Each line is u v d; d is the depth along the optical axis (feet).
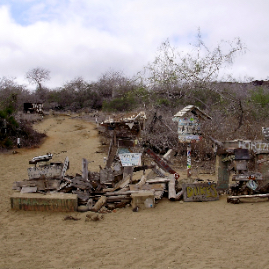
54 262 18.15
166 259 18.29
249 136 49.06
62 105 157.58
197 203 29.81
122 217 26.76
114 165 35.45
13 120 71.87
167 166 34.17
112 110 104.17
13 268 17.31
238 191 31.12
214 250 19.29
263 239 20.42
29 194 29.27
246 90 71.67
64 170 31.60
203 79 59.26
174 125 55.93
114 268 17.31
